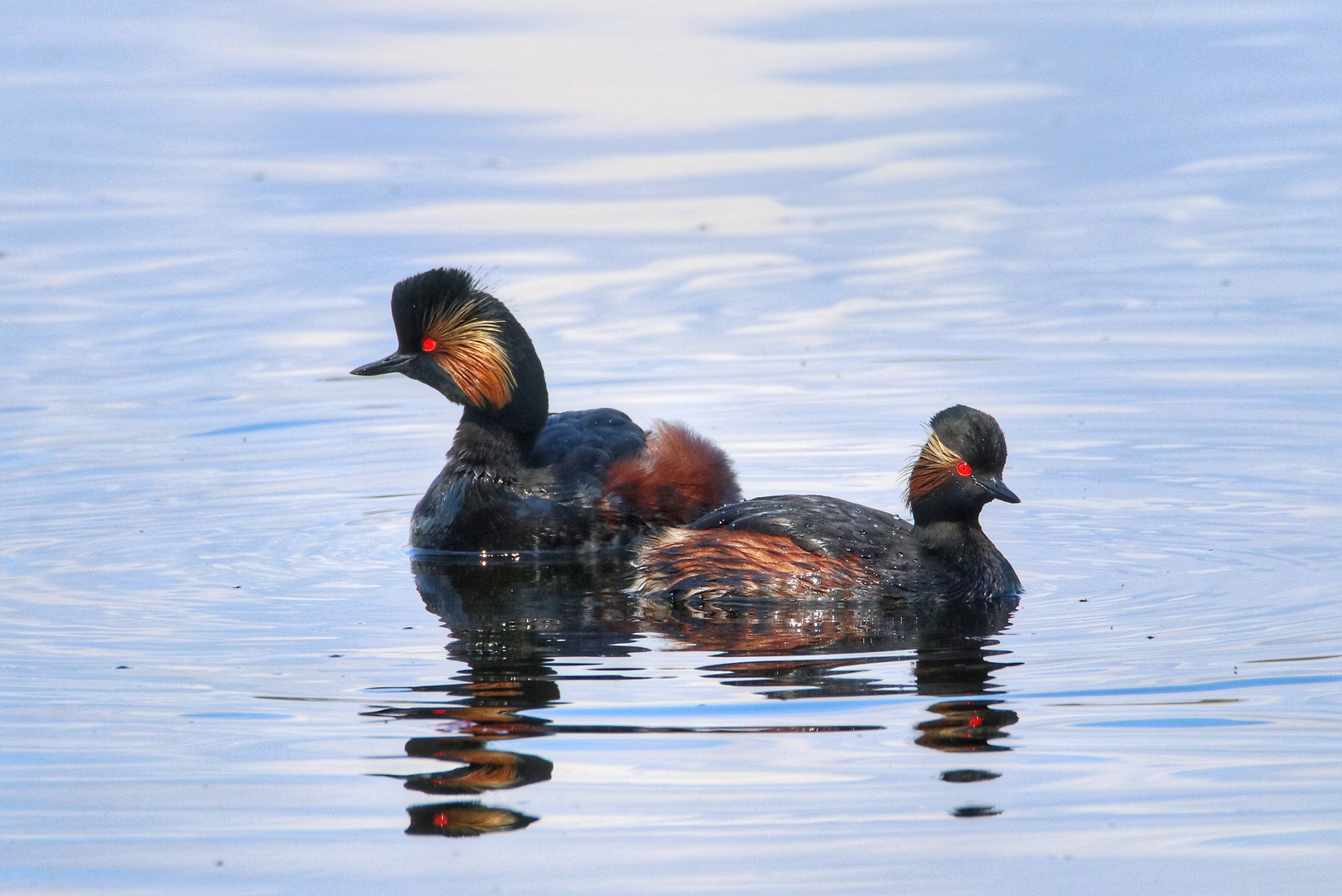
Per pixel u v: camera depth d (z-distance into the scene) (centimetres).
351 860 855
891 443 1683
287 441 1755
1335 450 1627
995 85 3102
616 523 1482
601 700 1058
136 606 1279
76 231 2459
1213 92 3009
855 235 2423
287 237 2416
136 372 1955
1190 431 1695
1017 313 2100
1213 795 914
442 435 1784
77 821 903
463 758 970
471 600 1306
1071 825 882
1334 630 1168
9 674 1123
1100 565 1352
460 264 2294
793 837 872
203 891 829
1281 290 2130
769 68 3250
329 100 3095
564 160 2775
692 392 1853
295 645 1181
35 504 1544
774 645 1172
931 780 934
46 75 3247
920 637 1183
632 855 855
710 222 2484
